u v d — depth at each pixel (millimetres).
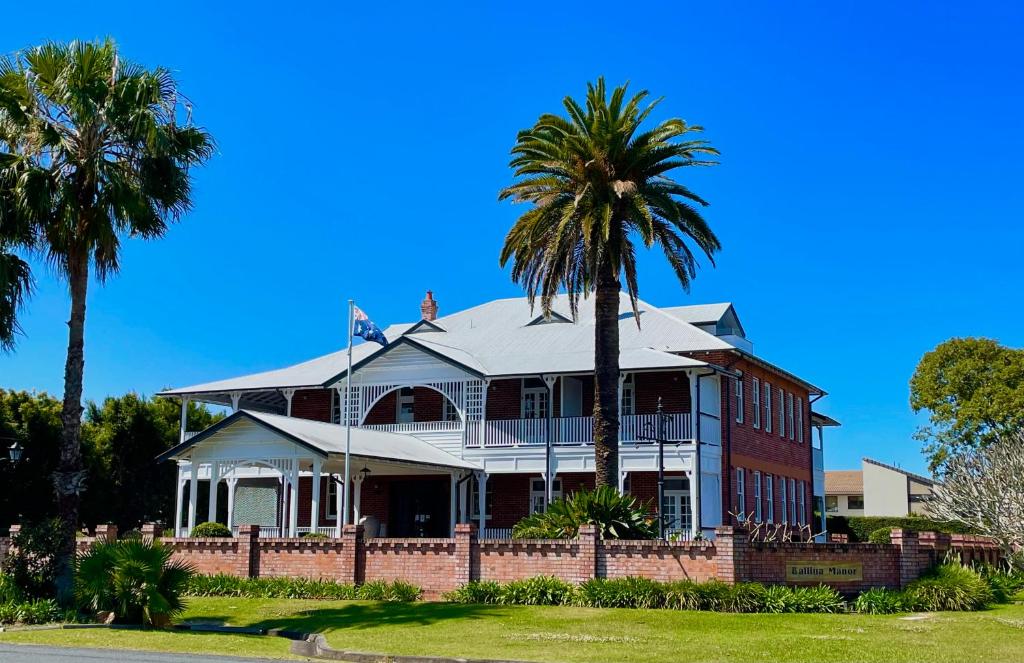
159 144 20688
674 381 35062
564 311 40406
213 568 25203
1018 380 52031
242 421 29625
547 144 26984
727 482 34625
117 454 45688
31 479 40219
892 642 16359
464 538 22812
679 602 20234
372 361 36750
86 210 20969
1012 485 26047
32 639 17266
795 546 21594
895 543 22594
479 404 35031
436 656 15375
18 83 20359
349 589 23094
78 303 21234
